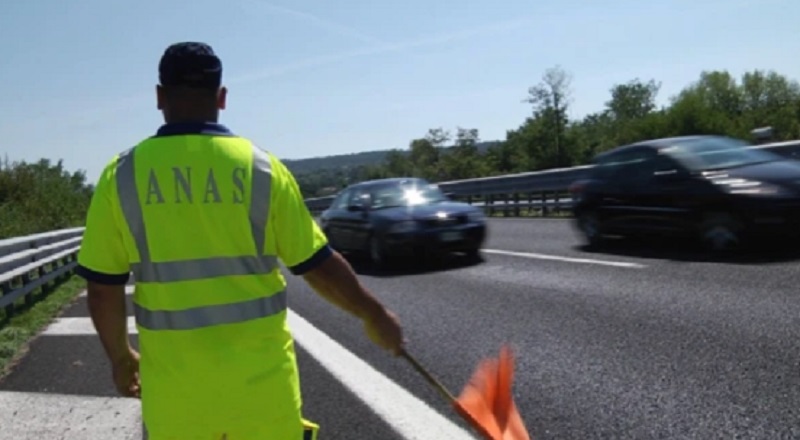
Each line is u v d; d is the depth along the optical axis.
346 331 8.38
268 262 2.29
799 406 4.74
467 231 13.37
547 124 86.88
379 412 5.23
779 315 7.15
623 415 4.86
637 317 7.69
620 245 13.62
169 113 2.35
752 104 101.12
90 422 5.23
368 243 14.09
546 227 18.66
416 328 8.11
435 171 103.75
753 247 11.34
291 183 2.38
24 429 5.11
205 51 2.35
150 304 2.23
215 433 2.19
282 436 2.28
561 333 7.31
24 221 21.61
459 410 2.66
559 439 4.53
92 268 2.25
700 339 6.57
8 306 9.77
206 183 2.22
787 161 11.91
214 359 2.19
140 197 2.22
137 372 2.44
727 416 4.68
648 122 88.44
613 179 13.22
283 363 2.30
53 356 7.41
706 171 11.58
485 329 7.80
